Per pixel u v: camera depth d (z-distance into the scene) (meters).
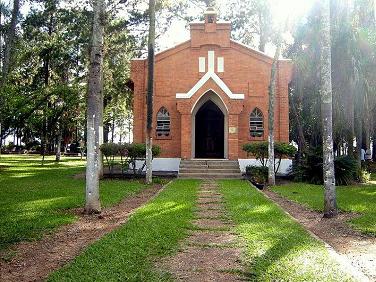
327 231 8.77
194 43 25.28
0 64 28.61
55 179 20.14
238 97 23.86
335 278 5.21
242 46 25.12
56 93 28.05
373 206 12.00
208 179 20.91
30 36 29.95
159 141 24.78
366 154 32.75
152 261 6.12
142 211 10.52
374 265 6.21
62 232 8.38
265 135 24.66
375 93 22.53
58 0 25.08
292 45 26.20
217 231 8.32
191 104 24.09
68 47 27.61
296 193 15.48
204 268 5.84
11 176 21.66
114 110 40.94
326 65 10.98
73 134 53.19
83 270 5.57
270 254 6.38
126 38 23.12
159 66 25.27
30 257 6.55
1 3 27.41
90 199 10.59
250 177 20.83
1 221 9.25
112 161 22.70
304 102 27.97
